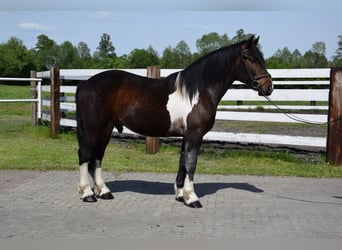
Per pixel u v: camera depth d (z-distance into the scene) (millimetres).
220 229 4824
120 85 5676
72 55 64938
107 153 9703
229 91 9891
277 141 9117
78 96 5738
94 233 4645
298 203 5977
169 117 5641
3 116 17828
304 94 9250
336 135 8359
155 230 4762
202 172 7918
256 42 5578
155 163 8641
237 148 10062
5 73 54688
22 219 5098
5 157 8961
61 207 5625
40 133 12219
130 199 6082
